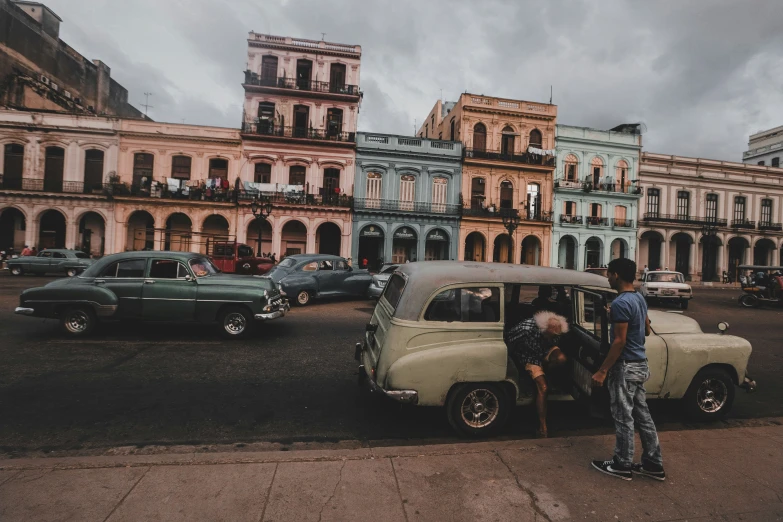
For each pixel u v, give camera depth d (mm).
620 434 3059
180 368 5898
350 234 27812
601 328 3395
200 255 8406
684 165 33312
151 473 2879
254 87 26688
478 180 29734
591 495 2791
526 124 30312
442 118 36094
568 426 4250
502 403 3861
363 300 14016
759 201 34531
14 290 13273
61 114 25766
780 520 2580
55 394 4758
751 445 3604
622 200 31859
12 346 6738
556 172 30953
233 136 27172
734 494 2846
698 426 4367
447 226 29047
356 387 5348
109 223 25641
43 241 26281
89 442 3674
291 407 4625
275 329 8797
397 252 29547
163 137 26422
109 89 35344
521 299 4871
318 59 28094
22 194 25078
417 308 3879
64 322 7363
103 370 5688
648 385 4258
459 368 3740
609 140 31641
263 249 27375
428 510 2566
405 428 4121
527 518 2523
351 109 28266
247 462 3068
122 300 7332
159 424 4086
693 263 32938
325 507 2557
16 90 26891
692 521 2549
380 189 28484
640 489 2883
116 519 2385
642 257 33094
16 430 3852
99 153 26250
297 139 26984
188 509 2496
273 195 26875
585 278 4234
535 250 30938
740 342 4512
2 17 26000
